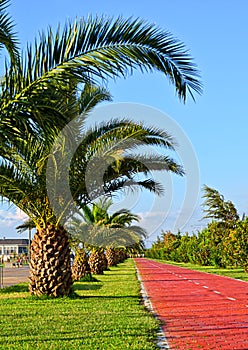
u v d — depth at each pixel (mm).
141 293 23375
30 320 13766
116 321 13453
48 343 10406
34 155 16359
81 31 8617
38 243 19500
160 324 13164
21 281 37281
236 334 11547
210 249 57375
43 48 8625
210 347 10039
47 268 19438
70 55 8609
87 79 8664
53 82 8602
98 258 43656
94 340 10680
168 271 49125
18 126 8617
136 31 8648
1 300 19219
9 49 8703
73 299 19344
